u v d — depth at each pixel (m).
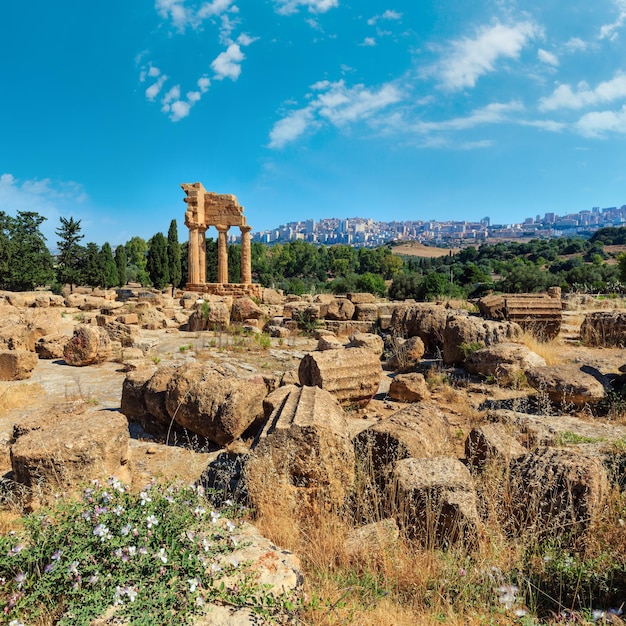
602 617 3.20
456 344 11.98
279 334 17.97
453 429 7.79
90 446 5.26
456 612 3.49
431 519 4.40
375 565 4.05
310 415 5.35
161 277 53.41
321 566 4.06
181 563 3.34
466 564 3.96
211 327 19.05
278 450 5.06
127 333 14.57
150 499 3.78
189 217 33.72
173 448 7.24
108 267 63.28
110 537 3.36
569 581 3.74
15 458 5.19
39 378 11.47
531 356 10.52
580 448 6.03
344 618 3.32
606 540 4.08
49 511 3.91
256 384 7.58
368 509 4.96
